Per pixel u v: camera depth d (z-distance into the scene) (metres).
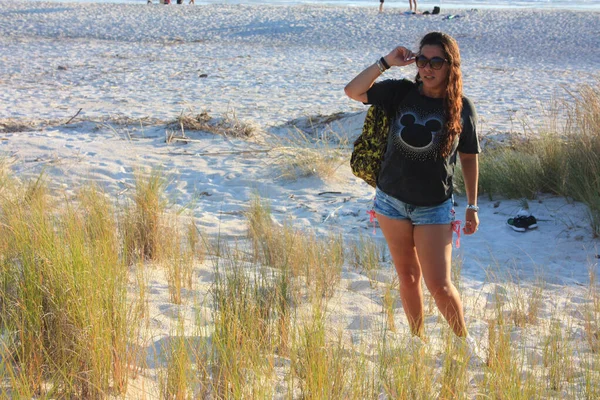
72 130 10.89
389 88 3.55
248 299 3.79
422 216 3.54
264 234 5.73
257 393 2.86
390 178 3.58
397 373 2.98
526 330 4.11
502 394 2.92
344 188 8.19
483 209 7.30
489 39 25.17
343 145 10.29
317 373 2.93
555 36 25.56
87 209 5.27
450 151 3.46
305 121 11.69
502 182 7.55
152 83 16.55
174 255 4.89
